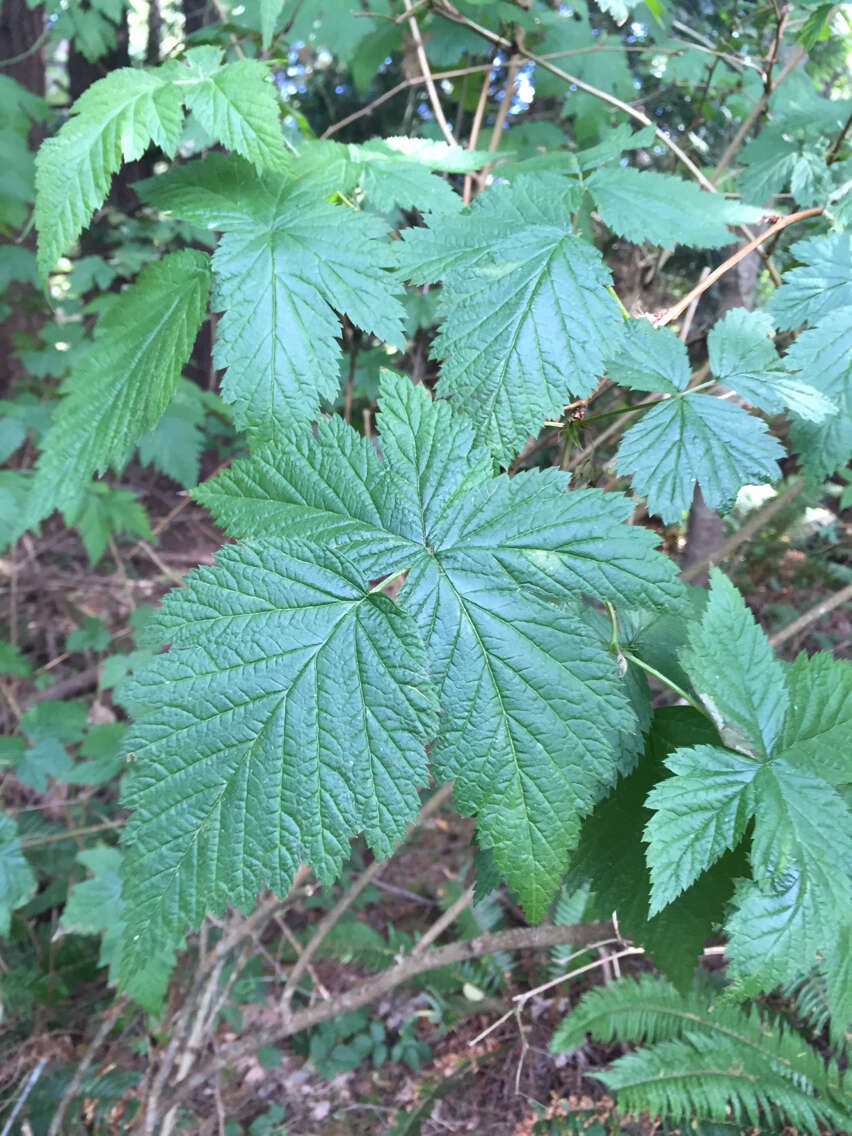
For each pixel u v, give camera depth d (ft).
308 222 0.80
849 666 0.74
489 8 1.55
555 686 0.66
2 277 2.95
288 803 0.64
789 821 0.69
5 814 1.79
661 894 0.68
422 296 1.84
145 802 0.64
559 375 0.75
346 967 3.30
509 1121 2.62
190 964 2.39
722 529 2.85
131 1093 2.52
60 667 4.00
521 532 0.69
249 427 0.75
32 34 4.39
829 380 0.80
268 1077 2.89
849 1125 1.96
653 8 1.11
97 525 2.73
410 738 0.64
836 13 1.28
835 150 1.18
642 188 0.84
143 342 0.82
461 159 0.93
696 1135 2.10
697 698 0.81
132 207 4.02
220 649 0.66
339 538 0.70
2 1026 2.66
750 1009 2.41
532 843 0.65
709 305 2.58
